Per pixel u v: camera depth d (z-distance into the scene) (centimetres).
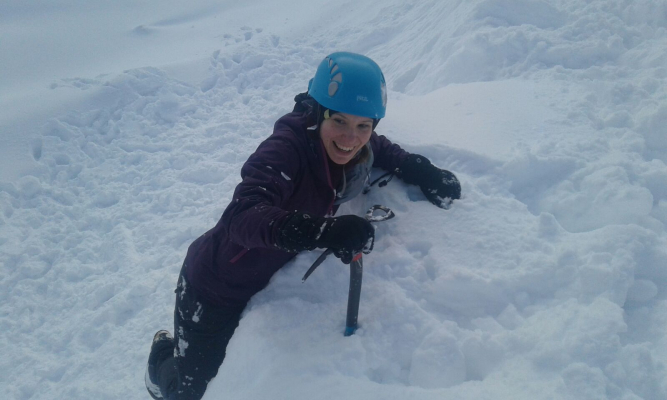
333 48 649
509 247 185
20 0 876
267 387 152
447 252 186
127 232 363
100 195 411
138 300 300
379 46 618
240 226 144
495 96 291
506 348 154
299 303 177
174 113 531
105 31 783
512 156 228
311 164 166
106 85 546
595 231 184
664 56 303
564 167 223
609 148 233
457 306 175
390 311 169
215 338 188
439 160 235
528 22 409
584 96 279
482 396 139
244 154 437
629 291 170
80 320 299
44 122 493
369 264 188
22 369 274
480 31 397
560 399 133
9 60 668
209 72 603
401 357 161
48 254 357
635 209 194
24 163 446
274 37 703
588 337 145
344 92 152
